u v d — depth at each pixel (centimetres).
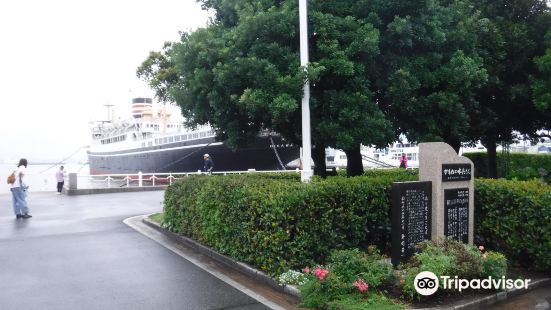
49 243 893
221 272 677
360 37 791
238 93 845
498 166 1905
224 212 729
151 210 1462
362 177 736
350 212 646
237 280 635
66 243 893
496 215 677
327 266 578
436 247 570
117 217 1282
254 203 636
